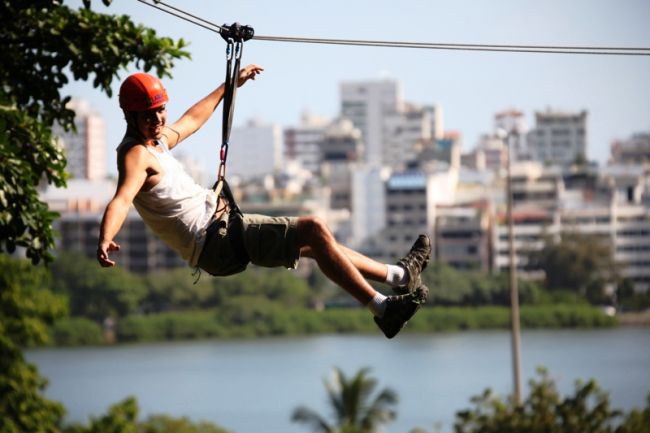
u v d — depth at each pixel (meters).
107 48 19.36
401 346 127.12
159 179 12.15
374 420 54.28
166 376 111.50
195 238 12.28
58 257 149.75
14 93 19.78
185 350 134.25
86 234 175.62
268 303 148.88
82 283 148.00
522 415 42.00
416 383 98.62
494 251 176.62
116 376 112.44
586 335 132.75
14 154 17.47
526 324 142.12
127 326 144.00
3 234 17.91
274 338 144.38
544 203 197.50
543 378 43.50
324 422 54.94
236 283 151.50
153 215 12.23
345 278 12.17
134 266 176.25
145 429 52.16
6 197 17.38
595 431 41.78
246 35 14.09
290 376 108.56
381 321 12.22
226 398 97.25
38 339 36.22
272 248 12.29
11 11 18.81
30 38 19.25
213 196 12.47
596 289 157.00
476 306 143.00
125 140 12.26
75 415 89.75
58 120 20.09
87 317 148.75
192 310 151.00
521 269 166.88
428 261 12.66
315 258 12.27
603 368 100.31
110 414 39.09
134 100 12.24
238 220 12.36
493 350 119.31
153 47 19.56
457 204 190.62
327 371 110.50
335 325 146.62
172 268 177.75
